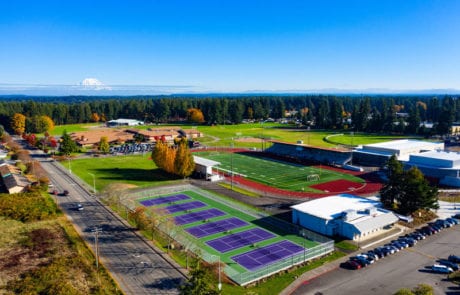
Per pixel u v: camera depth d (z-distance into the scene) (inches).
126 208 3038.9
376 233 2600.9
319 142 7308.1
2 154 5615.2
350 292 1843.0
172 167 4313.5
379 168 4918.8
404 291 1601.9
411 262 2170.3
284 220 2886.3
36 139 6860.2
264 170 4798.2
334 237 2541.8
